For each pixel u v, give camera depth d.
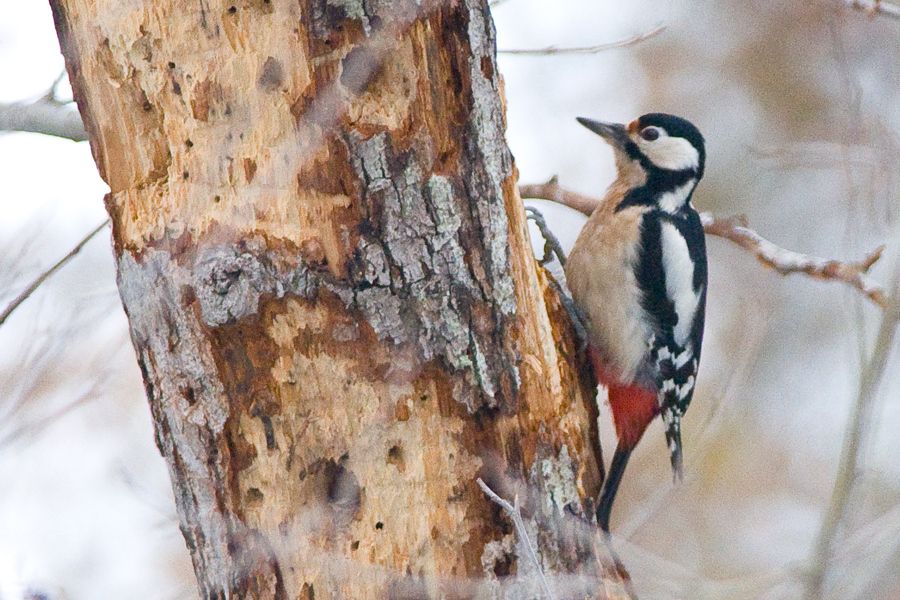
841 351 15.02
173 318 7.02
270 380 7.01
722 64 17.03
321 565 7.03
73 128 8.95
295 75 6.93
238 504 7.07
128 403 12.34
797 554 13.60
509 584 7.13
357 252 6.90
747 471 14.36
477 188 7.08
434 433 7.12
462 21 7.05
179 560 11.87
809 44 16.20
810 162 12.42
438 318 7.00
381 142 6.90
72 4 7.28
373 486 7.11
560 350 8.69
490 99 7.18
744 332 12.27
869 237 11.62
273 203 6.91
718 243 15.31
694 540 12.97
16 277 10.97
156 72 7.10
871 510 10.91
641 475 13.27
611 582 7.72
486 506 7.16
